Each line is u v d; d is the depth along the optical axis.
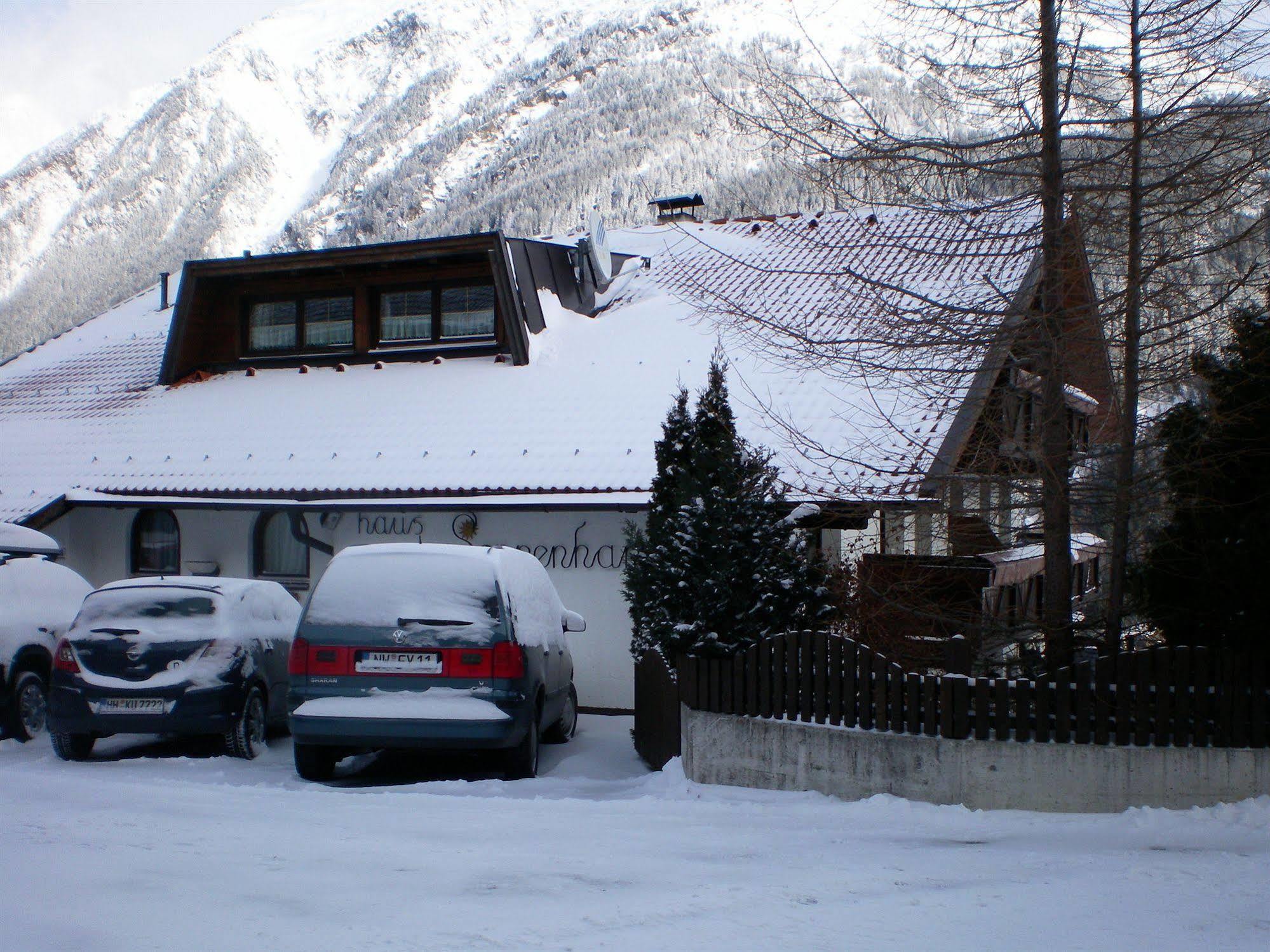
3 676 11.71
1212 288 8.75
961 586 10.72
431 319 19.88
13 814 7.53
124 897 5.46
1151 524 8.94
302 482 16.41
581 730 13.32
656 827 7.57
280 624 12.12
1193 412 8.51
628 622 15.00
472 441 16.53
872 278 9.62
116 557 18.12
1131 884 6.09
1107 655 9.10
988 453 9.34
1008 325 8.98
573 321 20.00
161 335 24.09
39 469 18.59
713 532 9.64
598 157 130.50
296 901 5.47
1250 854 6.84
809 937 5.07
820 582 10.06
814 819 7.89
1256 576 7.82
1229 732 7.95
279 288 20.78
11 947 4.70
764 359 13.23
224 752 11.11
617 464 15.24
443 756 11.52
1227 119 8.57
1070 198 8.95
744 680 9.34
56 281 190.38
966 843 7.16
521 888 5.80
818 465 11.57
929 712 8.43
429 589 9.95
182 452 18.19
